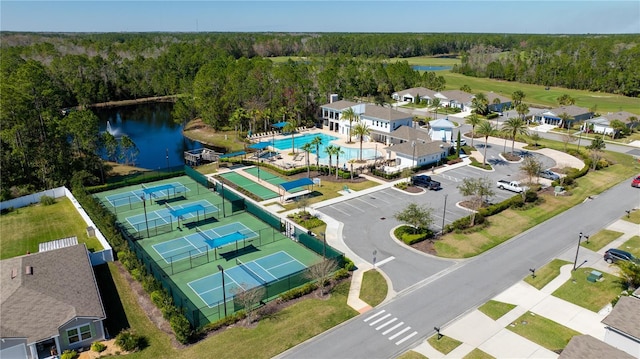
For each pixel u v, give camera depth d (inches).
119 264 1898.4
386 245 2034.9
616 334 1250.0
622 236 2085.4
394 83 6358.3
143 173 3147.1
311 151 3659.0
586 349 1159.0
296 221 2305.6
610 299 1588.3
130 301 1625.2
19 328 1315.2
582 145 3767.2
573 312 1523.1
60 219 2427.4
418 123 4493.1
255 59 7214.6
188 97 5142.7
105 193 2847.0
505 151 3585.1
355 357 1328.7
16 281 1487.5
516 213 2368.4
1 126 2770.7
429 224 2187.5
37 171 2864.2
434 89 6279.5
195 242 2135.8
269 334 1435.8
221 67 6053.2
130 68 7135.8
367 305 1585.9
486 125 3408.0
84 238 2180.1
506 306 1563.7
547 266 1830.7
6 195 2669.8
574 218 2301.9
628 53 7608.3
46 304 1409.9
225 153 3804.1
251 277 1806.1
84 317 1374.3
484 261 1883.6
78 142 3088.1
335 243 2058.3
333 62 7165.4
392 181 2893.7
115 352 1359.5
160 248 2075.5
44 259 1660.9
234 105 4510.3
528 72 7598.4
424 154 3129.9
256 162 3361.2
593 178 2918.3
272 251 2032.5
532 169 2664.9
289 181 2824.8
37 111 2849.4
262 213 2373.3
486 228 2192.4
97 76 6574.8
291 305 1594.5
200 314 1558.8
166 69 7249.0
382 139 3897.6
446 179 2928.2
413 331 1444.4
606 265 1822.1
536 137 3816.4
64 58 6579.7
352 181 2903.5
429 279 1752.0
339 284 1721.2
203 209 2380.7
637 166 3184.1
